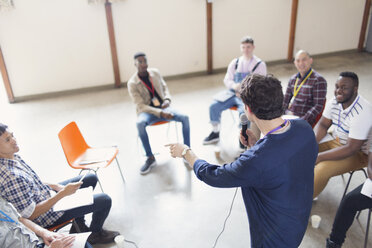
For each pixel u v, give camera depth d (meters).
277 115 1.12
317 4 6.57
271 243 1.29
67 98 5.37
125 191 2.76
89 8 5.14
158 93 3.35
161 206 2.54
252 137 1.54
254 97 1.10
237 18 6.11
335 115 2.33
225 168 1.20
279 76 5.89
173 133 3.84
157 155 3.33
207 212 2.44
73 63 5.41
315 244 2.07
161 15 5.59
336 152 2.16
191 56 6.11
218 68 6.42
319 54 7.12
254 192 1.28
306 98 2.78
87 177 2.30
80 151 2.71
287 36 6.65
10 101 5.26
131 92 3.24
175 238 2.20
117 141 3.70
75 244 1.62
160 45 5.80
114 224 2.37
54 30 5.11
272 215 1.23
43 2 4.89
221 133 3.77
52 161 3.32
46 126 4.23
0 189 1.60
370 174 1.80
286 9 6.38
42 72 5.31
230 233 2.22
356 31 7.19
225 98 3.43
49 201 1.71
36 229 1.64
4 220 1.46
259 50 6.57
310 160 1.18
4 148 1.66
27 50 5.10
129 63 5.72
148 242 2.18
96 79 5.65
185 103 4.79
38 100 5.35
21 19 4.89
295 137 1.14
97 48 5.44
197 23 5.88
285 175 1.12
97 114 4.56
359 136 2.07
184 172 3.01
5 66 5.07
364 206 1.81
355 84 2.07
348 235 2.13
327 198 2.51
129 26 5.46
